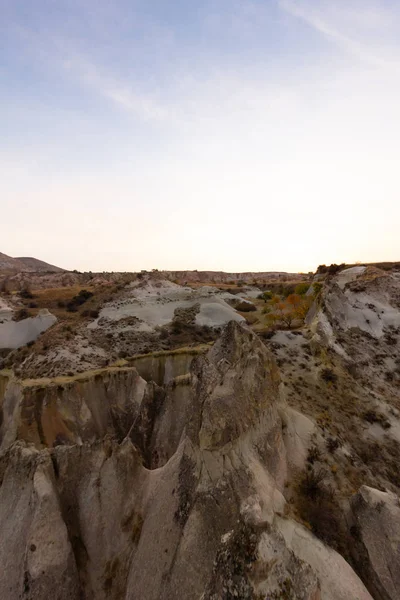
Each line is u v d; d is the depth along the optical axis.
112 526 14.58
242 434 13.22
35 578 12.45
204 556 11.06
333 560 11.09
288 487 13.95
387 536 11.88
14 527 14.57
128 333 49.16
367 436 19.83
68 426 27.48
